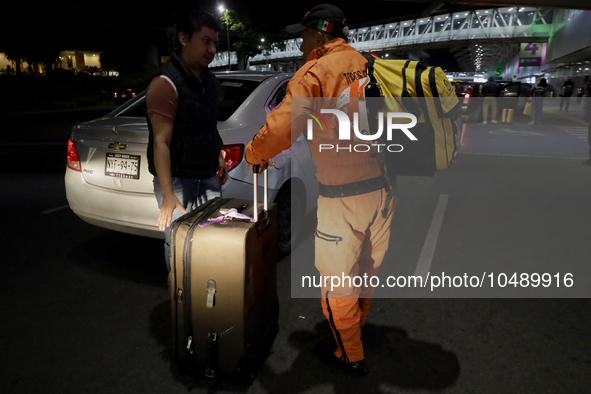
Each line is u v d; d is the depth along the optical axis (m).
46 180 6.71
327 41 1.90
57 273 3.44
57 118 20.45
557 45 53.97
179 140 2.23
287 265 3.57
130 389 2.14
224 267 1.90
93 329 2.67
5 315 2.82
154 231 2.95
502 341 2.56
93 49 55.28
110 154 3.00
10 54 32.12
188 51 2.19
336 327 2.16
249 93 3.43
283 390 2.14
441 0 32.88
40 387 2.15
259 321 2.20
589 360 2.37
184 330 2.05
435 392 2.14
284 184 3.50
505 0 31.39
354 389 2.16
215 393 2.12
